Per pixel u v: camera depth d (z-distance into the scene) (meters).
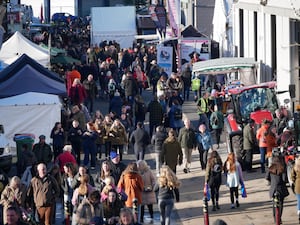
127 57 80.75
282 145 38.94
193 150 49.06
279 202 31.58
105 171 32.19
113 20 101.56
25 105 47.09
